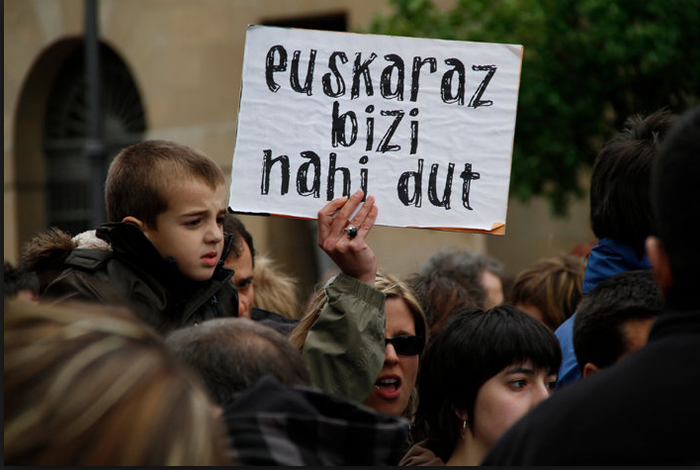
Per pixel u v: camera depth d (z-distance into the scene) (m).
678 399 1.97
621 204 3.88
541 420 2.16
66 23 20.27
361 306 3.67
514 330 3.71
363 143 4.08
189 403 1.43
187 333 2.54
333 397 2.30
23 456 1.35
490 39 12.27
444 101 4.09
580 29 12.30
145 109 19.58
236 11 18.61
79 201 21.27
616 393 2.05
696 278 2.08
